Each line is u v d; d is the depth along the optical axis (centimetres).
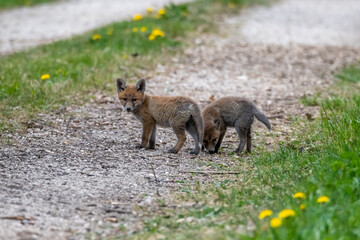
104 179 964
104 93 1606
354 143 984
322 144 1128
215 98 1652
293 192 833
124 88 1217
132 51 2098
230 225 743
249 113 1223
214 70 2016
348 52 2438
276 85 1853
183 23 2623
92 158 1092
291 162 1020
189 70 1986
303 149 1129
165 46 2233
